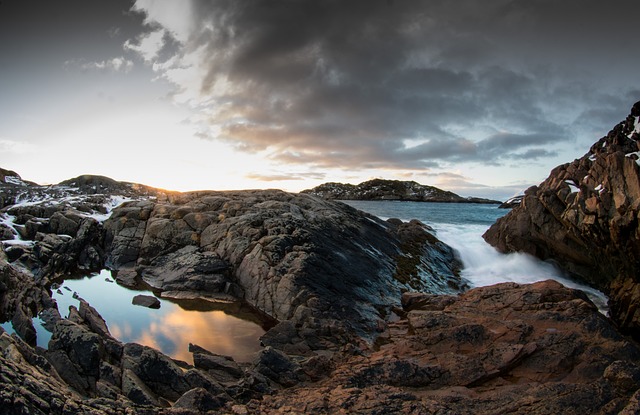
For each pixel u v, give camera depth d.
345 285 21.72
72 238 26.86
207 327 18.25
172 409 10.95
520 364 14.27
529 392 12.43
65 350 13.05
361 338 17.38
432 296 21.70
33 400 9.05
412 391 13.01
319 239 25.42
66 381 11.93
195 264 23.78
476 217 74.94
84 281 23.64
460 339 15.66
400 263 28.61
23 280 19.03
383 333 18.03
